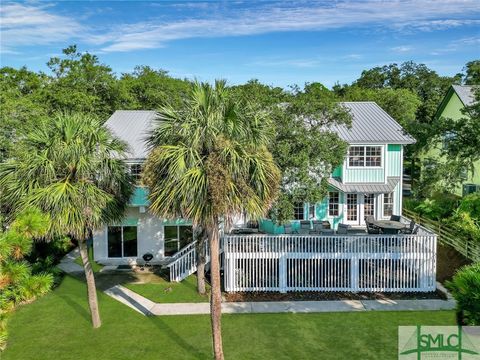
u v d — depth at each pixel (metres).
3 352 12.98
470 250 18.95
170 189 10.80
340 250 18.31
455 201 24.98
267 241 18.36
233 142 11.05
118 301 17.11
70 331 14.42
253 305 16.81
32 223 7.60
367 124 24.78
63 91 34.62
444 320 15.11
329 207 24.30
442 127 20.00
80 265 22.11
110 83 37.84
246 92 17.28
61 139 13.46
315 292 18.27
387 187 23.12
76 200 12.92
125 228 22.58
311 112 17.50
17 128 19.67
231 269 18.33
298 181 16.75
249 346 13.35
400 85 63.47
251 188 11.23
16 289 7.57
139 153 20.81
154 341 13.72
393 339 13.70
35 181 13.12
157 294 17.89
